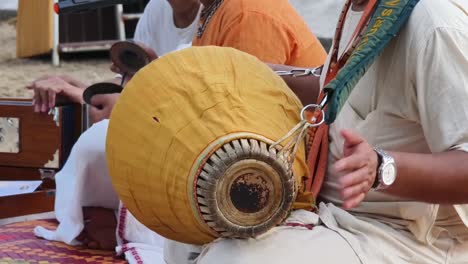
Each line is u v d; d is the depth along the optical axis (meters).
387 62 3.67
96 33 15.62
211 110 3.45
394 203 3.78
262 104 3.53
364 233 3.71
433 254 3.80
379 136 3.78
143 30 7.46
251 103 3.51
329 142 4.00
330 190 3.99
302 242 3.57
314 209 3.84
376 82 3.73
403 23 3.59
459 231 3.82
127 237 5.71
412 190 3.41
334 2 13.05
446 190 3.41
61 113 6.44
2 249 5.70
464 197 3.43
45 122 6.48
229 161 3.30
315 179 3.94
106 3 6.62
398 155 3.37
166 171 3.47
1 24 17.56
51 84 6.36
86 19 15.53
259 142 3.38
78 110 6.45
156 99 3.58
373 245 3.65
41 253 5.65
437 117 3.50
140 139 3.57
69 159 6.36
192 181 3.37
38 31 15.36
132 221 5.67
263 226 3.39
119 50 6.46
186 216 3.49
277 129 3.47
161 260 5.44
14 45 16.39
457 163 3.39
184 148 3.42
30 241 5.90
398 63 3.63
